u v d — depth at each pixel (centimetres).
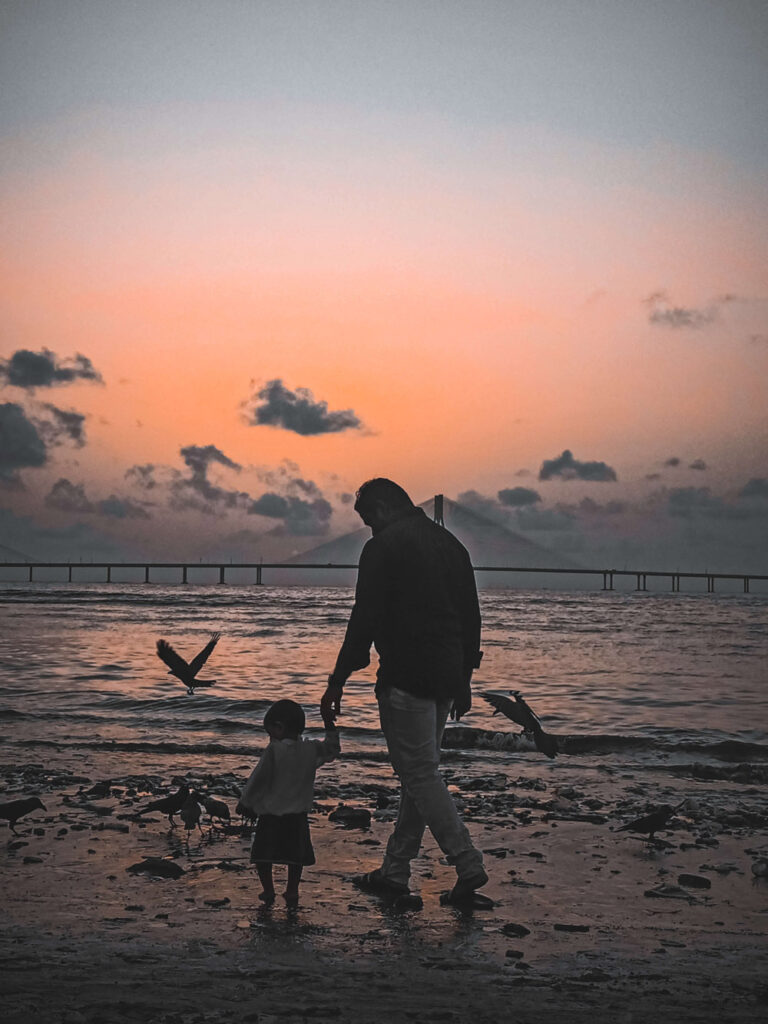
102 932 454
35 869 579
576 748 1129
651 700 1639
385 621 545
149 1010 335
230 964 407
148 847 641
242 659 2469
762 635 4162
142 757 1030
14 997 347
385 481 564
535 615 7125
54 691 1641
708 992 379
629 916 505
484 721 1320
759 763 1026
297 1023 324
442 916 499
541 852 647
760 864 597
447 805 530
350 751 1084
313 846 651
